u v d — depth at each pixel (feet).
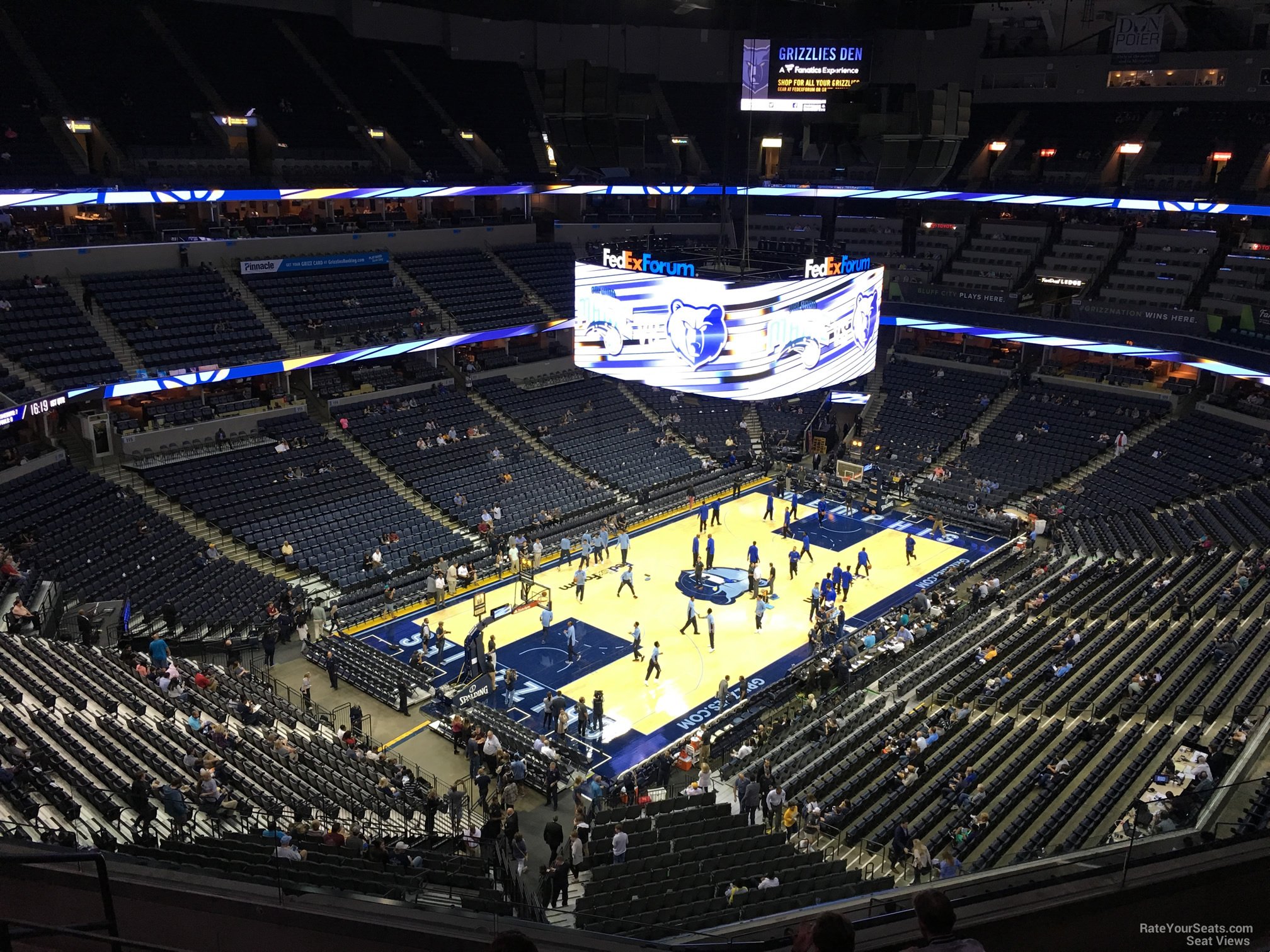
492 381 157.17
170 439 120.67
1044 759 72.95
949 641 100.37
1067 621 100.89
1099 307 152.05
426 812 69.10
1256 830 23.12
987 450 151.02
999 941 18.53
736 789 74.54
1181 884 19.65
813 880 57.77
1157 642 89.92
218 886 22.65
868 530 137.80
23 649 77.20
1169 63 162.50
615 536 131.75
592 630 108.68
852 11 162.61
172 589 101.60
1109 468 140.15
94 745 65.21
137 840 51.90
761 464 157.69
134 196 122.52
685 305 112.88
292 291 143.23
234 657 94.73
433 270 160.56
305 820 63.77
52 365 114.52
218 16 159.22
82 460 114.62
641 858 64.54
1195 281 156.46
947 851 57.36
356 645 101.50
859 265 117.08
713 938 33.01
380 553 116.78
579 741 87.97
